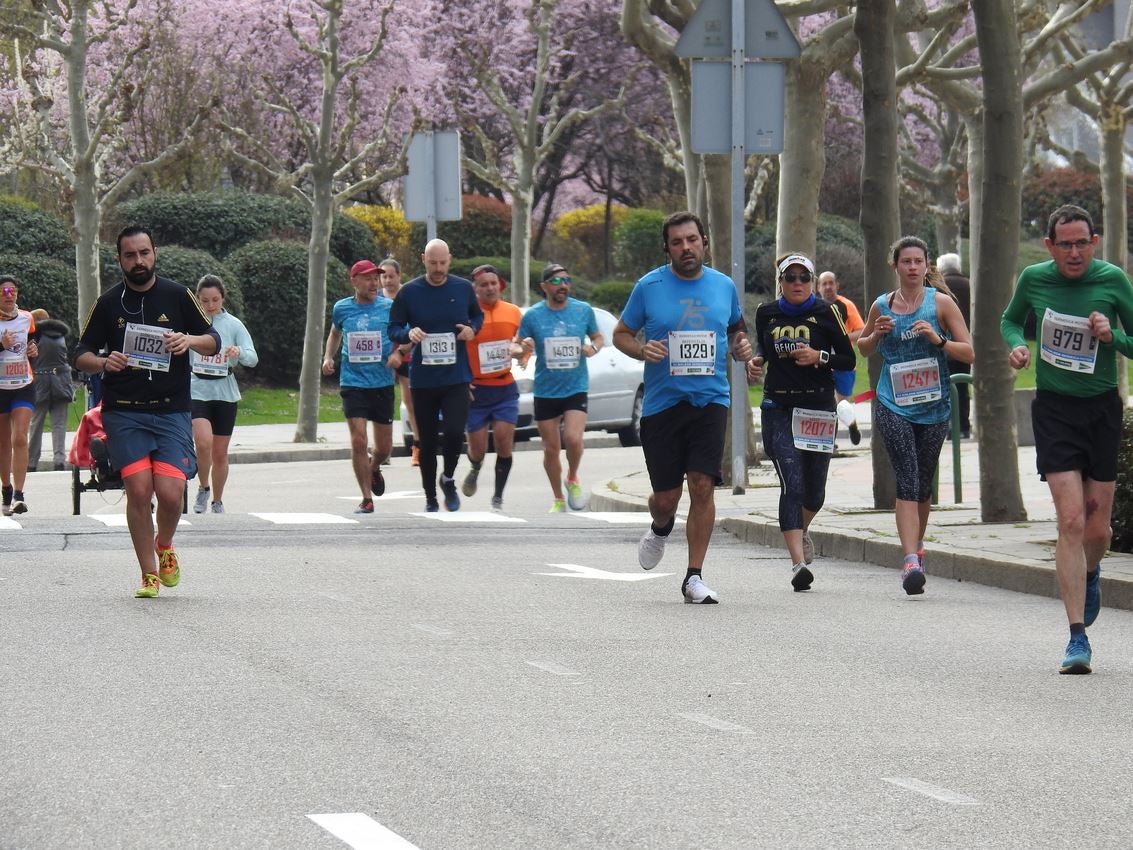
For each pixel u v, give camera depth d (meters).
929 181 70.81
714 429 22.41
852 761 13.53
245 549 27.38
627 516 33.22
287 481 44.06
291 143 94.44
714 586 24.06
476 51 99.25
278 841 11.16
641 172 111.19
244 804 12.08
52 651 18.00
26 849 10.99
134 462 21.78
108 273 72.69
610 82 106.19
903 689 16.52
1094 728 14.85
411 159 43.81
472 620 20.42
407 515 33.38
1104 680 17.11
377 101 94.56
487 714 15.10
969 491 35.22
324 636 19.09
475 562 26.14
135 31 80.81
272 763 13.27
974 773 13.18
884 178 30.72
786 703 15.76
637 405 54.72
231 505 36.84
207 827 11.50
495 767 13.21
